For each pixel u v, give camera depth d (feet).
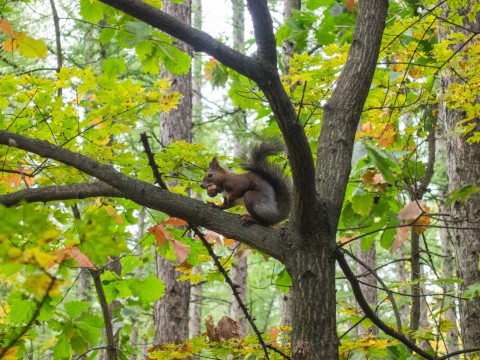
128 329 21.71
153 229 13.24
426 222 16.78
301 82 20.06
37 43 12.77
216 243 15.69
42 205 17.69
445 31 21.35
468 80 18.13
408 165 20.88
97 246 7.54
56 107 16.70
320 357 11.04
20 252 6.98
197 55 18.17
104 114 16.63
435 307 16.26
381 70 19.89
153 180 17.52
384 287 13.24
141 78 49.75
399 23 18.31
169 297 31.71
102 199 18.04
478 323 19.94
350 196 20.42
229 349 14.53
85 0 16.21
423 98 17.76
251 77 11.05
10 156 16.94
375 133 19.93
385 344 13.80
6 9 18.33
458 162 21.07
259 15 10.80
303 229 11.71
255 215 16.70
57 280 7.04
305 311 11.37
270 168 17.88
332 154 12.92
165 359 14.28
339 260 12.45
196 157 17.07
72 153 12.66
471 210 20.65
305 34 29.09
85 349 15.98
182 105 34.09
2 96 16.19
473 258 20.36
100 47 47.26
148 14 11.19
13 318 15.20
